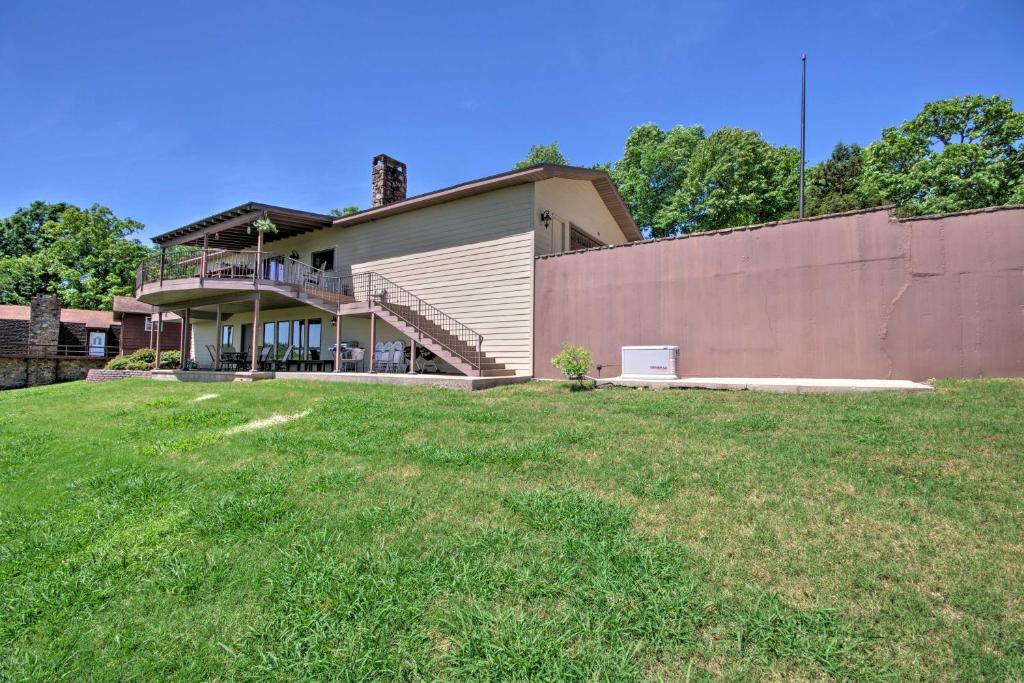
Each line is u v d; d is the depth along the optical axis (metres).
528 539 3.24
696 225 28.48
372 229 15.62
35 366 27.19
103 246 38.91
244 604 2.74
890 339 8.06
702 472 4.28
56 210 43.38
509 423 6.47
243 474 4.95
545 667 2.08
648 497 3.86
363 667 2.15
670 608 2.44
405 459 5.17
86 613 2.75
